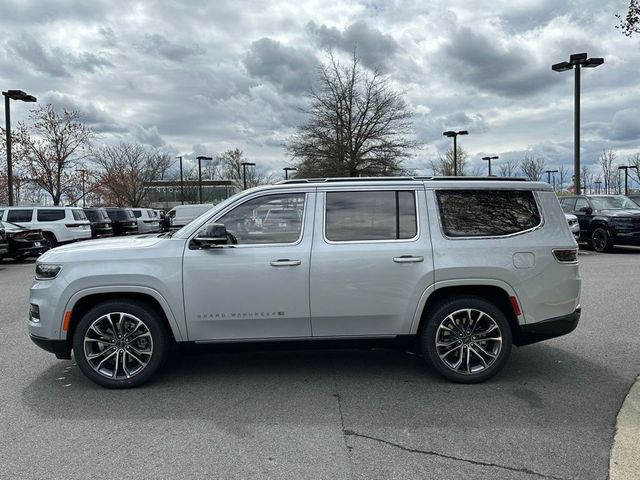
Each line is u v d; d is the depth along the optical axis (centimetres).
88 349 470
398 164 3509
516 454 346
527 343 487
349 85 3438
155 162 5412
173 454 348
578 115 2211
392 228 477
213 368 530
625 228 1580
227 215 479
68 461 339
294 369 526
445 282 467
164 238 492
